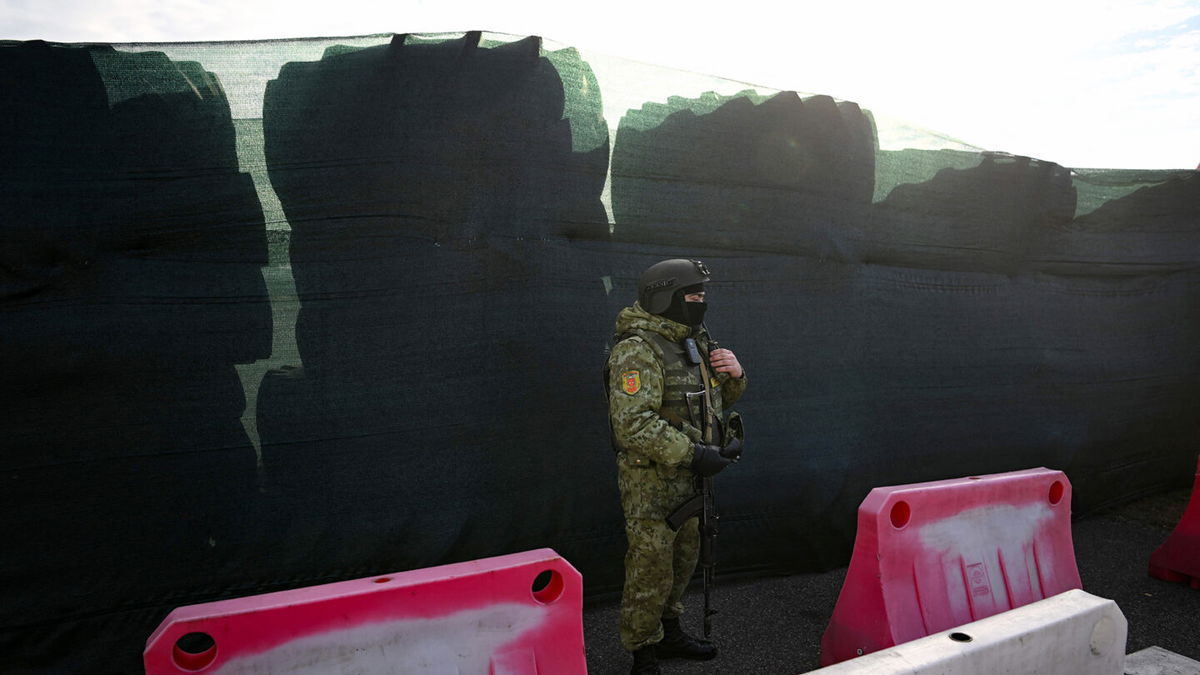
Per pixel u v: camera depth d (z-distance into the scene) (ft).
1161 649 11.02
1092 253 17.30
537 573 7.87
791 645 11.14
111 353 9.49
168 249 9.72
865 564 9.84
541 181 11.44
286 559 10.28
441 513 10.98
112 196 9.43
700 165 12.68
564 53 11.57
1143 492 18.52
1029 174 16.24
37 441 9.25
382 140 10.51
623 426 9.02
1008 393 16.08
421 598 7.32
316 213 10.30
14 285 9.08
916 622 9.82
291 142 10.13
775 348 13.48
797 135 13.51
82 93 9.29
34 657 9.29
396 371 10.73
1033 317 16.52
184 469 9.84
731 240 13.07
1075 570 11.87
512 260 11.32
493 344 11.25
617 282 12.23
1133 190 17.74
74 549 9.43
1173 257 18.45
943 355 15.31
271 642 6.72
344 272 10.47
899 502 10.02
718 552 13.21
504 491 11.41
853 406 14.21
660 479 9.39
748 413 13.30
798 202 13.58
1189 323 18.78
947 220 15.31
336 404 10.47
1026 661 8.07
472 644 7.51
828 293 13.97
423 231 10.83
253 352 10.12
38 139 9.11
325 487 10.44
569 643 7.99
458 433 11.07
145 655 6.27
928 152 15.06
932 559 10.21
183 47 9.65
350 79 10.35
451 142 10.84
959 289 15.58
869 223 14.47
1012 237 16.12
